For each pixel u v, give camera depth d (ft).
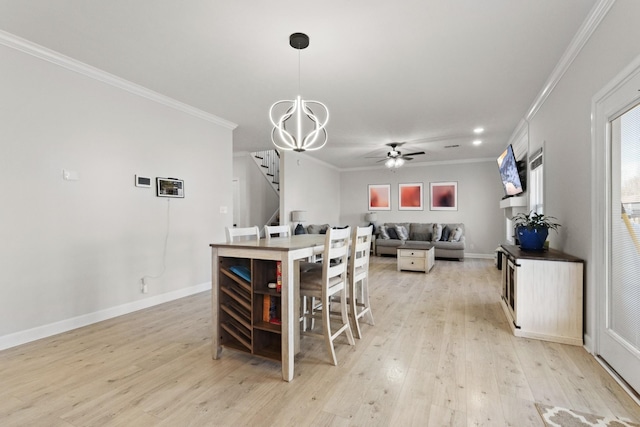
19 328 8.50
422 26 7.72
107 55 9.21
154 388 6.39
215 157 15.20
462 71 10.17
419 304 12.34
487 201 25.94
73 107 9.70
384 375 6.88
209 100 12.85
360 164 28.73
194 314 11.14
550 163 11.21
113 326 9.91
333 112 14.25
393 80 10.85
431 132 17.69
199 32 8.00
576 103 8.70
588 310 8.02
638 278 5.98
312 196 25.72
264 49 8.83
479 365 7.28
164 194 12.55
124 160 11.16
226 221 15.78
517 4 6.89
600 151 7.27
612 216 6.91
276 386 6.47
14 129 8.43
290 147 9.78
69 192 9.60
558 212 10.36
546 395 6.03
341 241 8.40
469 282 16.33
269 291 7.40
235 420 5.37
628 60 6.07
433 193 27.71
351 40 8.34
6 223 8.29
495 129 17.03
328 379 6.73
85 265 10.00
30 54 8.71
